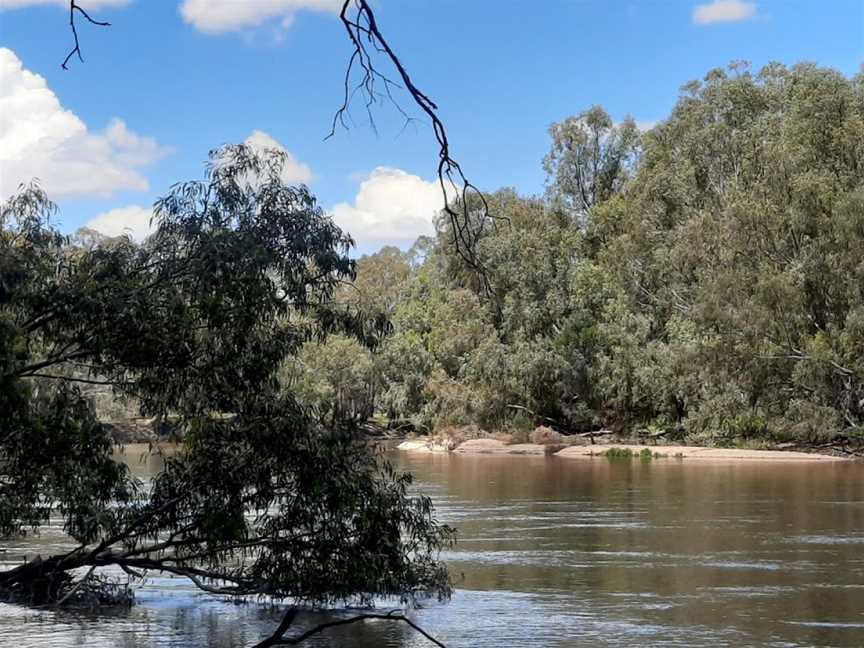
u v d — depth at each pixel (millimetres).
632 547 18578
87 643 11055
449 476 37594
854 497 27703
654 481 34250
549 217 76000
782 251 49094
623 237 62844
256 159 12602
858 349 45875
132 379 12430
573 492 30312
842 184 49125
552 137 80625
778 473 37469
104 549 12594
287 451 11555
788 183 49656
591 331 60719
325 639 11305
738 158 62031
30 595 13258
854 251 46250
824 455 46250
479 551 18172
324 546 11977
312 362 65875
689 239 53156
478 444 57312
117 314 11305
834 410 46750
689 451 48906
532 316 64125
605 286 62562
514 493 30078
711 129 63281
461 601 13594
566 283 65562
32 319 11469
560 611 12836
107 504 13195
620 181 79562
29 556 16891
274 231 12398
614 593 14094
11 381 10398
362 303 13406
